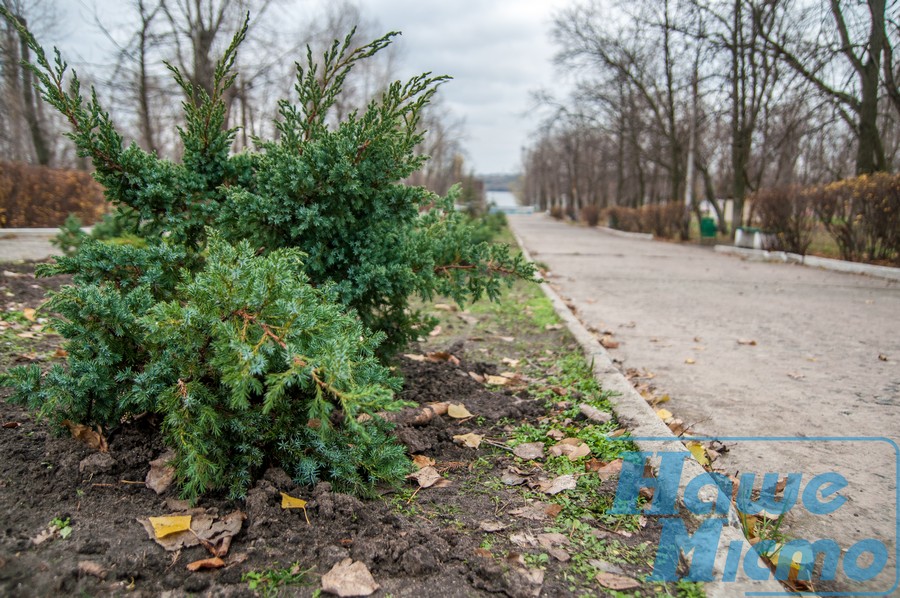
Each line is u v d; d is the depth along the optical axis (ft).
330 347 7.54
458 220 15.76
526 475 10.06
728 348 21.06
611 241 90.74
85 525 7.35
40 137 71.51
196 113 11.38
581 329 21.07
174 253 10.24
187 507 7.86
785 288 36.99
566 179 249.75
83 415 8.80
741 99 76.84
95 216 53.83
